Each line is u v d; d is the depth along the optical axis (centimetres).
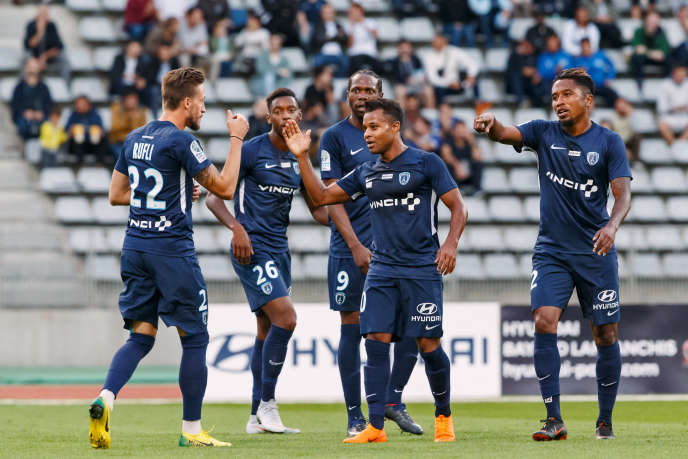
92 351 4994
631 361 3784
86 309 4997
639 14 6825
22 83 5744
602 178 2033
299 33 6191
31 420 2841
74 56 6181
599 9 6688
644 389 3788
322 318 3594
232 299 4841
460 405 3503
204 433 1895
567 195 2034
